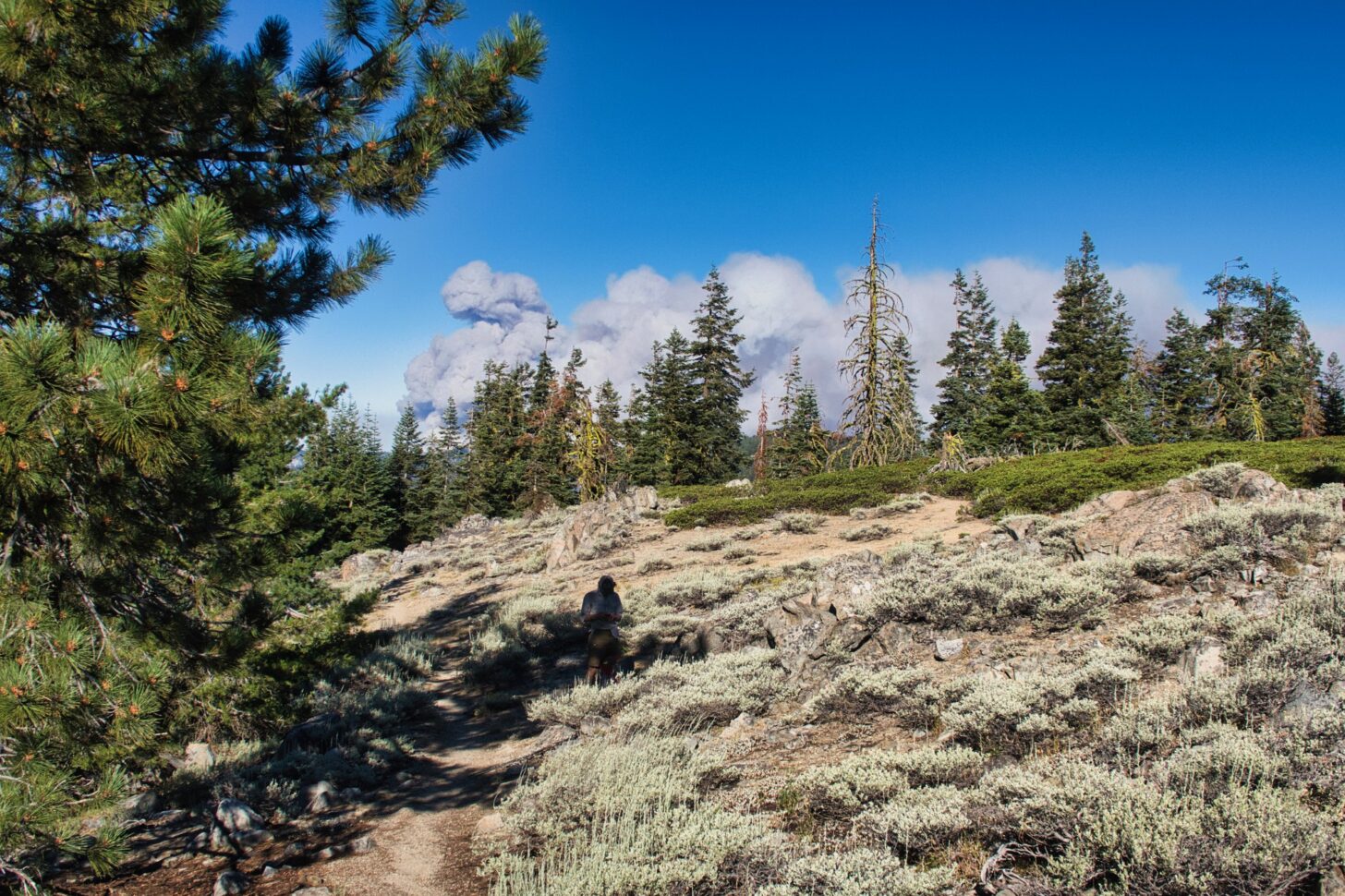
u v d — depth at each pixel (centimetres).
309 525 620
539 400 7419
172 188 637
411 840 612
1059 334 5353
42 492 433
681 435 5934
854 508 2694
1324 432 5919
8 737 380
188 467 498
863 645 932
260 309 658
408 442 7825
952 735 607
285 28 707
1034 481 2259
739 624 1234
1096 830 369
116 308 557
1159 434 5456
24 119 525
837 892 383
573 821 564
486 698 1167
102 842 403
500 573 3027
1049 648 780
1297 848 321
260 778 771
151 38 568
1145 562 936
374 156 648
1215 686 529
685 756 680
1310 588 752
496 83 646
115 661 433
